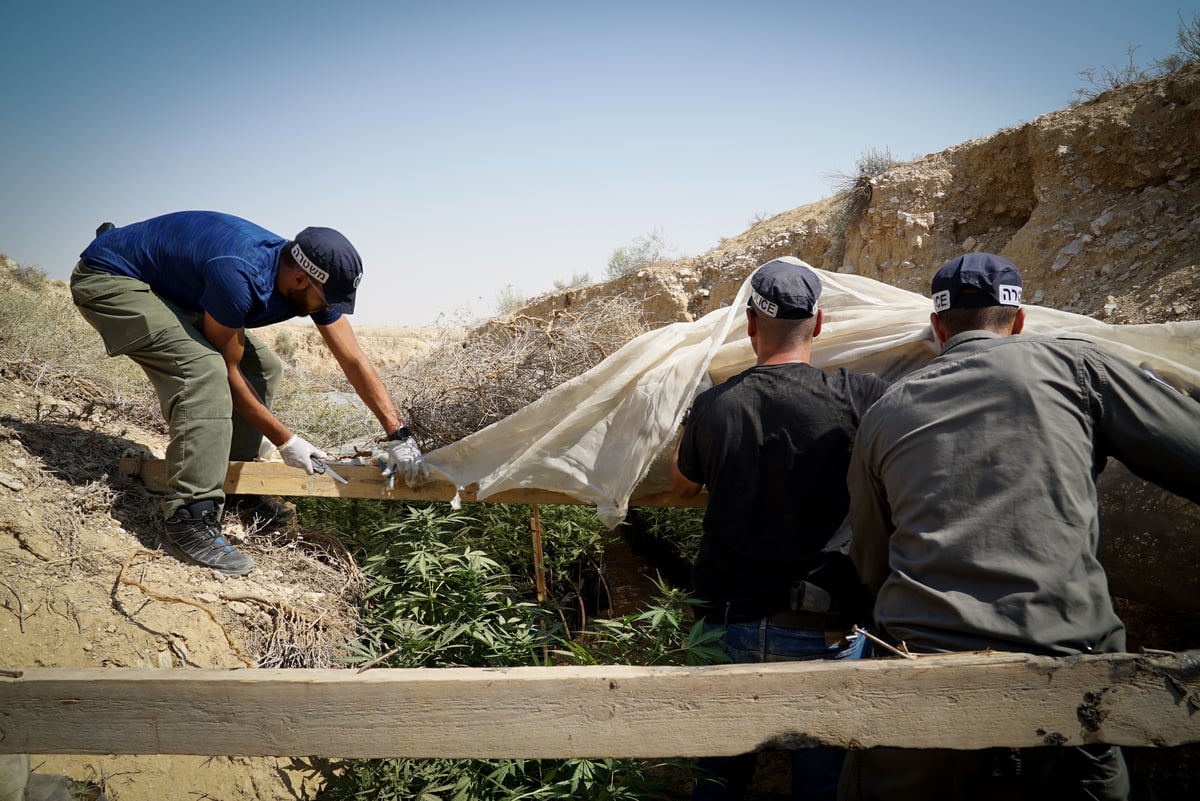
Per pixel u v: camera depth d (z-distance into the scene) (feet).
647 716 5.83
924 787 6.45
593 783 8.48
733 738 5.83
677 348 11.27
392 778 9.07
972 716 5.75
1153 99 18.12
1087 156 18.99
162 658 9.66
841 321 11.64
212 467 11.37
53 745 5.86
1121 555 8.68
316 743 5.90
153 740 5.89
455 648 10.55
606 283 32.50
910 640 6.58
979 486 6.62
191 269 11.35
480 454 11.68
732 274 29.07
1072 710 5.70
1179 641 9.48
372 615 11.83
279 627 10.93
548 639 10.38
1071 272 17.89
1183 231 15.97
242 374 12.54
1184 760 9.18
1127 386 6.79
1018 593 6.25
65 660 9.05
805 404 8.75
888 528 7.75
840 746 5.81
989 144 22.61
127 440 13.74
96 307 11.05
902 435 7.11
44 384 14.44
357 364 12.17
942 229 23.13
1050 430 6.62
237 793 8.96
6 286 25.44
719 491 9.00
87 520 11.14
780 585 8.77
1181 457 6.67
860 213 25.84
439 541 12.36
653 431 10.70
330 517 14.32
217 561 11.39
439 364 13.73
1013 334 8.40
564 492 11.45
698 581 9.41
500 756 5.89
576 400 11.19
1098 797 6.28
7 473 11.09
